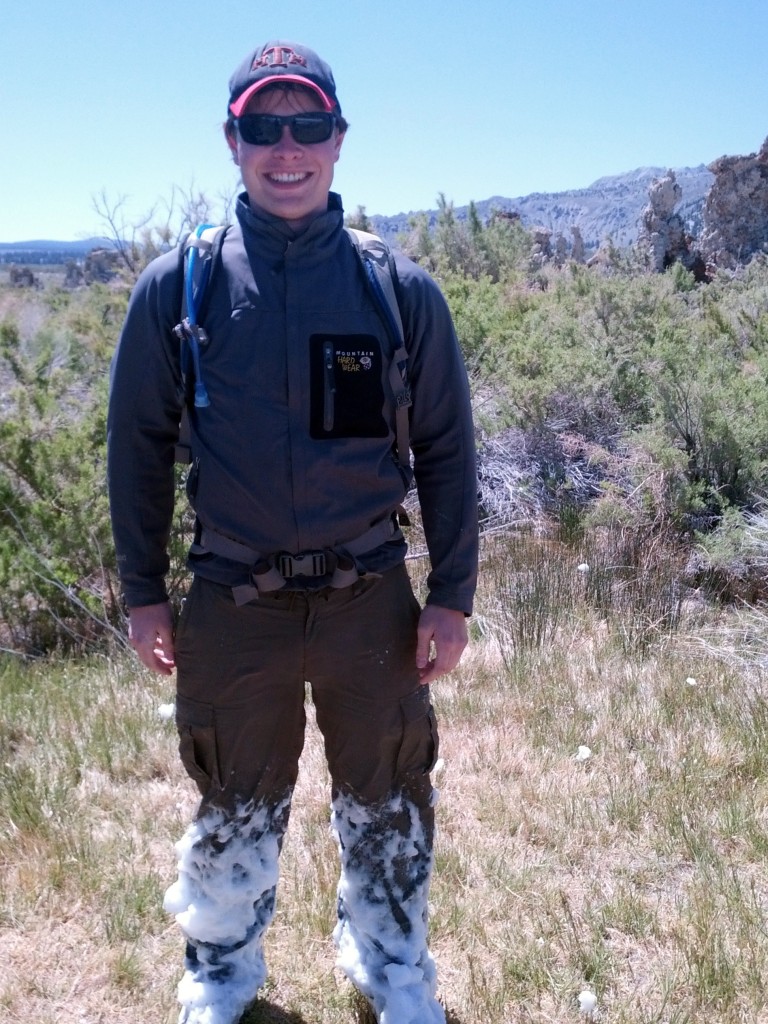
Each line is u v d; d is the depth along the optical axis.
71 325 11.38
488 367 9.28
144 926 2.99
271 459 2.16
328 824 3.57
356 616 2.28
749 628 5.62
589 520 6.83
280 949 2.91
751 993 2.72
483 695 4.73
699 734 4.27
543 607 5.69
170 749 4.13
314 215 2.19
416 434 2.37
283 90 2.13
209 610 2.27
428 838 2.49
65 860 3.29
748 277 16.83
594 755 4.14
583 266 18.47
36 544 5.95
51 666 5.45
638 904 3.11
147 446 2.29
